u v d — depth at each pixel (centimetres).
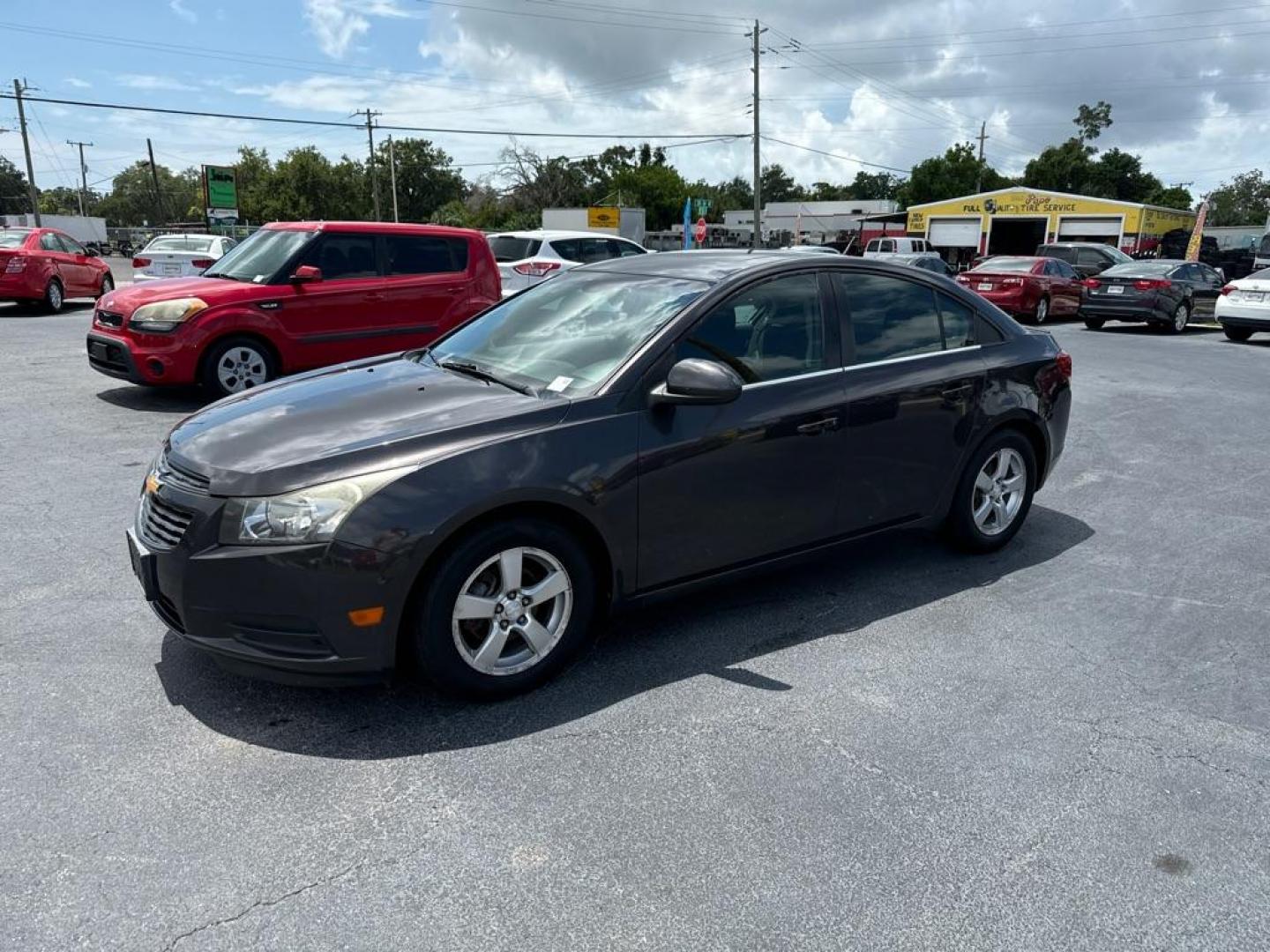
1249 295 1619
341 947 228
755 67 4084
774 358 405
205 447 338
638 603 376
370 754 309
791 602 442
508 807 283
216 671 362
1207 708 353
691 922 238
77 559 475
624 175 9188
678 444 366
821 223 6384
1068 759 316
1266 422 888
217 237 1944
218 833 268
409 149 10162
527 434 337
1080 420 892
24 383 952
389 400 365
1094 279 1869
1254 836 278
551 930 234
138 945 226
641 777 300
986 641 405
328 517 305
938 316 473
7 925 231
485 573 337
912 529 466
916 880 256
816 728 331
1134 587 471
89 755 304
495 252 1436
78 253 1911
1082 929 240
